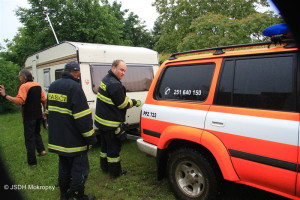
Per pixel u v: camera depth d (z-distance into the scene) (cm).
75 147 286
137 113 557
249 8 1219
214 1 1365
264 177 216
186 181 284
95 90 510
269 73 223
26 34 1347
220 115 247
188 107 281
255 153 219
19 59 1705
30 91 410
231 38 711
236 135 232
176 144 303
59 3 1244
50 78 670
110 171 367
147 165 418
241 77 242
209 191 258
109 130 347
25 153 501
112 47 567
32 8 1253
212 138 247
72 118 283
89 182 362
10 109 1141
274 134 207
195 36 766
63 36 1252
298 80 204
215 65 267
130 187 338
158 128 315
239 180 237
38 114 430
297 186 197
